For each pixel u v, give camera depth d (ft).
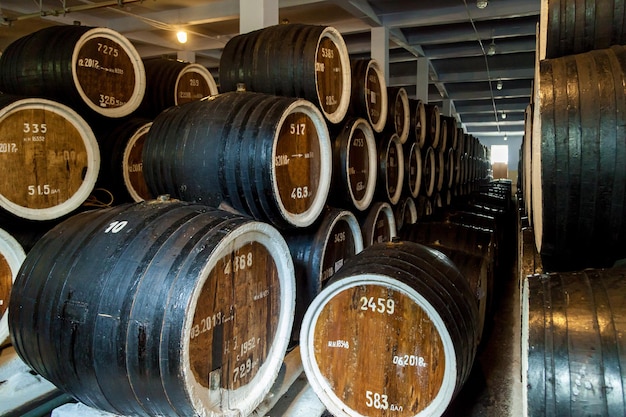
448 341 7.80
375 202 15.24
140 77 12.23
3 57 11.22
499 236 21.06
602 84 6.86
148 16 29.55
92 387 5.99
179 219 6.42
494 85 50.90
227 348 6.46
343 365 8.61
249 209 8.87
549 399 5.10
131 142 12.26
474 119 73.61
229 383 6.53
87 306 5.83
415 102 20.70
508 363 13.24
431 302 7.90
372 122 15.28
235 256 6.54
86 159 10.23
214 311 6.19
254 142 8.61
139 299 5.60
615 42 8.45
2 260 8.59
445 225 16.06
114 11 28.94
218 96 9.86
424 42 34.24
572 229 7.32
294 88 11.39
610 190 6.77
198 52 38.91
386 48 29.76
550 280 6.30
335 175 12.47
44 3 27.17
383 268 8.39
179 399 5.62
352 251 12.52
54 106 9.59
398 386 8.24
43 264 6.53
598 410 4.90
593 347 5.16
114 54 11.63
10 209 8.89
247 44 12.25
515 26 31.76
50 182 9.57
